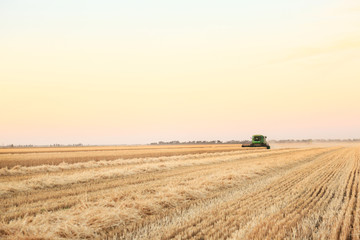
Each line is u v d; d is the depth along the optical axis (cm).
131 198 936
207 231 639
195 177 1491
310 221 720
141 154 3547
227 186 1245
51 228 634
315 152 4288
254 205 883
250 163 2341
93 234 634
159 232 636
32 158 2719
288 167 2133
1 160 2481
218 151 4547
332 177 1554
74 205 902
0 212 805
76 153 3741
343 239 607
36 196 1040
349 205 894
